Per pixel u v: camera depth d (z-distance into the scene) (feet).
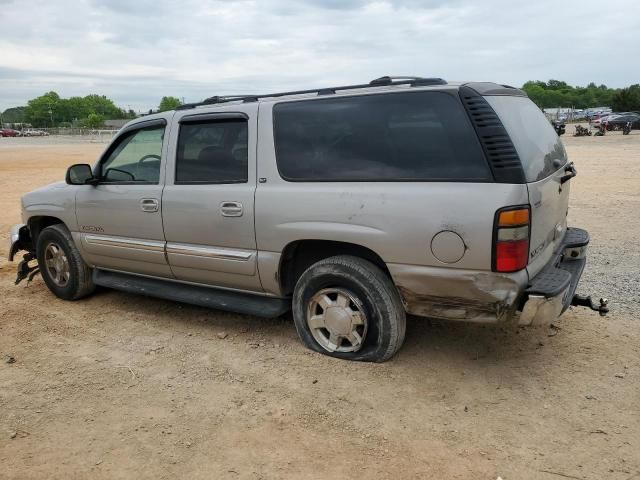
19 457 10.19
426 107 11.73
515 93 13.57
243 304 14.70
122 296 19.08
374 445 10.19
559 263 13.48
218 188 14.26
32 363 14.02
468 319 11.73
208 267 14.85
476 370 12.75
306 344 13.98
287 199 13.12
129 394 12.29
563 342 13.99
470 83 11.98
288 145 13.35
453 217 11.12
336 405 11.53
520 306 11.32
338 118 12.76
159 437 10.66
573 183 43.47
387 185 11.93
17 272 20.92
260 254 13.82
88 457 10.13
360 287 12.67
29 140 185.68
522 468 9.43
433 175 11.48
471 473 9.35
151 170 15.98
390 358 13.09
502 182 10.85
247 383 12.58
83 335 15.75
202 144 14.79
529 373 12.54
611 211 31.24
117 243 16.65
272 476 9.45
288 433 10.64
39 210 18.74
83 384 12.82
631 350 13.43
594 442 10.03
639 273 19.35
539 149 12.71
